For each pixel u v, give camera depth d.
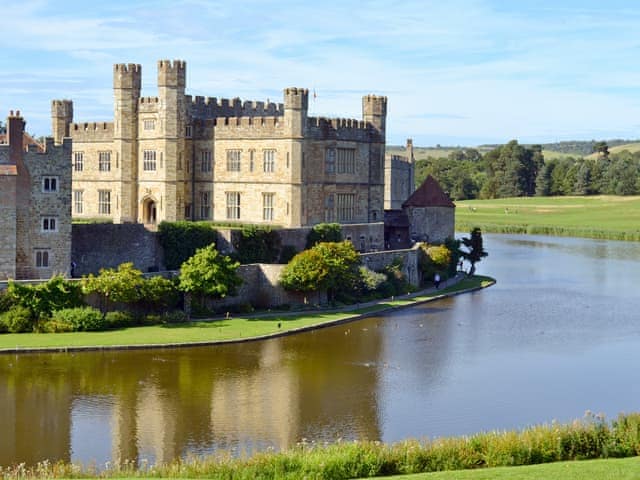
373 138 144.00
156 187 134.50
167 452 62.69
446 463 56.97
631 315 117.81
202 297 104.88
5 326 92.12
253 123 132.62
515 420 71.62
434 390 79.69
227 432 67.00
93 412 70.62
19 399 73.12
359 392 78.38
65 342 88.50
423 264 139.12
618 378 84.75
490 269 168.62
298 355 90.44
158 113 133.50
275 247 122.44
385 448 57.78
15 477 54.16
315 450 59.31
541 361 91.00
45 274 101.06
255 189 133.12
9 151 98.31
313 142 133.00
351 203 140.62
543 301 128.62
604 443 59.88
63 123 145.88
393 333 102.56
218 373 82.50
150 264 113.06
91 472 55.97
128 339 91.19
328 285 113.31
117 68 134.75
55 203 100.88
